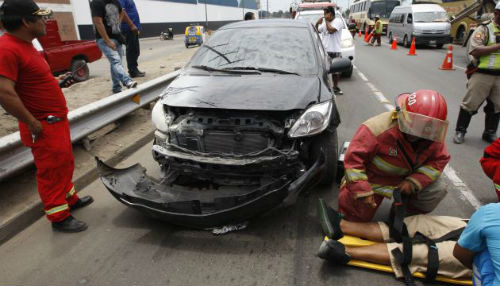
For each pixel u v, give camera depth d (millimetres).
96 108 4395
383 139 2422
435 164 2523
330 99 3303
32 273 2609
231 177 2943
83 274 2578
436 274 2346
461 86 8422
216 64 3906
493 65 4375
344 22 9758
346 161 2553
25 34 2648
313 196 3523
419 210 2859
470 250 1841
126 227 3154
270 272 2531
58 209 3057
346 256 2496
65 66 9188
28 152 3473
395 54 15562
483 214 1741
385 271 2514
